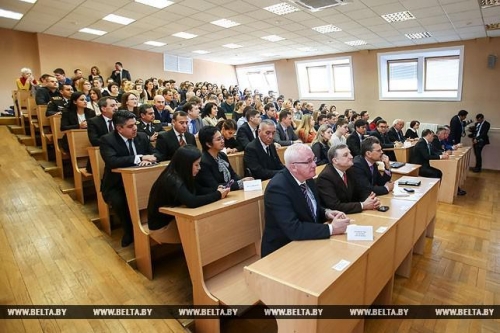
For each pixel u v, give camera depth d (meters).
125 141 2.52
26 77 5.60
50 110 4.10
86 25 6.49
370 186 2.40
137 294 1.89
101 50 8.36
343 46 8.05
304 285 1.15
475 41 6.98
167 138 2.77
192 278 1.68
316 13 5.27
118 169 2.21
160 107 4.43
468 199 4.68
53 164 3.92
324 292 1.12
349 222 1.65
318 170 3.10
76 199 3.22
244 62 11.31
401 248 2.00
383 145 4.88
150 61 9.39
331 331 1.21
